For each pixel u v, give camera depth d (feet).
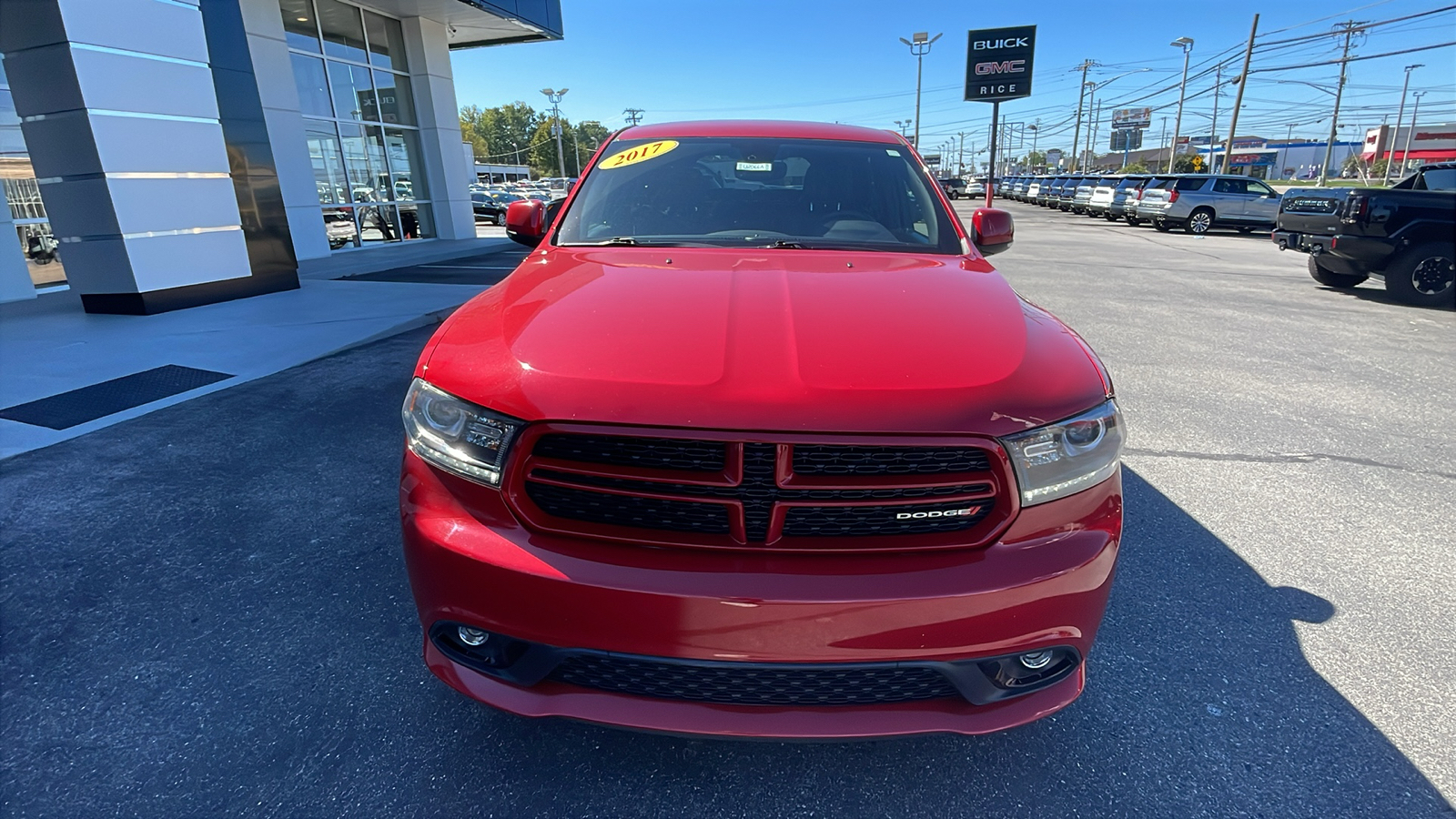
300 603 8.33
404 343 20.48
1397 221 27.53
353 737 6.43
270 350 19.17
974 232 9.99
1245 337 22.30
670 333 5.58
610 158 10.15
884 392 5.01
